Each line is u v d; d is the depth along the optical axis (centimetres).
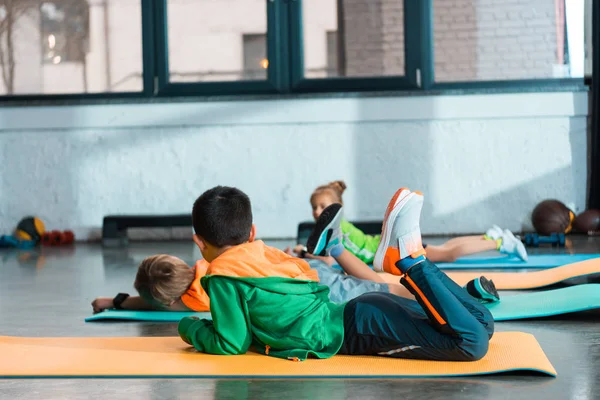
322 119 693
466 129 690
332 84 694
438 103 686
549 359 258
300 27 693
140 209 713
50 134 716
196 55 704
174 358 259
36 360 259
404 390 221
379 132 695
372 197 699
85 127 709
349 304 256
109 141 712
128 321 340
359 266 355
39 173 717
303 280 256
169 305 336
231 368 244
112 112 705
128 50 706
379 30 689
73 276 496
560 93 680
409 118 688
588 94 680
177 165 709
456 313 238
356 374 235
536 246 583
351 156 698
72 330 322
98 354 267
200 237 262
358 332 251
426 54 688
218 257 257
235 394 221
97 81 711
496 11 685
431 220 698
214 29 700
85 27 708
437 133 691
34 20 709
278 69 697
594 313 332
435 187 694
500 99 683
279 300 251
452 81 691
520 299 344
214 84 702
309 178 702
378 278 355
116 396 221
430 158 693
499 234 481
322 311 256
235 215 259
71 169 716
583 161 686
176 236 723
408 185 697
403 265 242
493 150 689
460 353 240
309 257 386
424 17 685
